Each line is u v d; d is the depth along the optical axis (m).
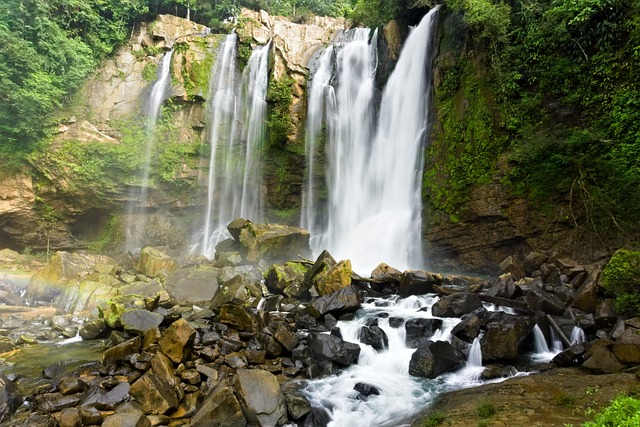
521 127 16.19
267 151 25.64
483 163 17.08
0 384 8.05
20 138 22.77
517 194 15.93
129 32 28.09
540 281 12.59
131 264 19.44
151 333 9.90
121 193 24.27
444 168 18.56
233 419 7.18
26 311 14.91
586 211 14.12
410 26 23.05
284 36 27.17
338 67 25.62
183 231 25.34
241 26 28.34
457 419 6.90
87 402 7.58
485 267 17.33
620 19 14.25
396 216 20.67
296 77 26.08
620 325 9.23
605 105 14.26
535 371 8.88
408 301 12.59
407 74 21.84
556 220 14.99
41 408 7.50
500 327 9.58
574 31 15.23
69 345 11.59
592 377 8.01
